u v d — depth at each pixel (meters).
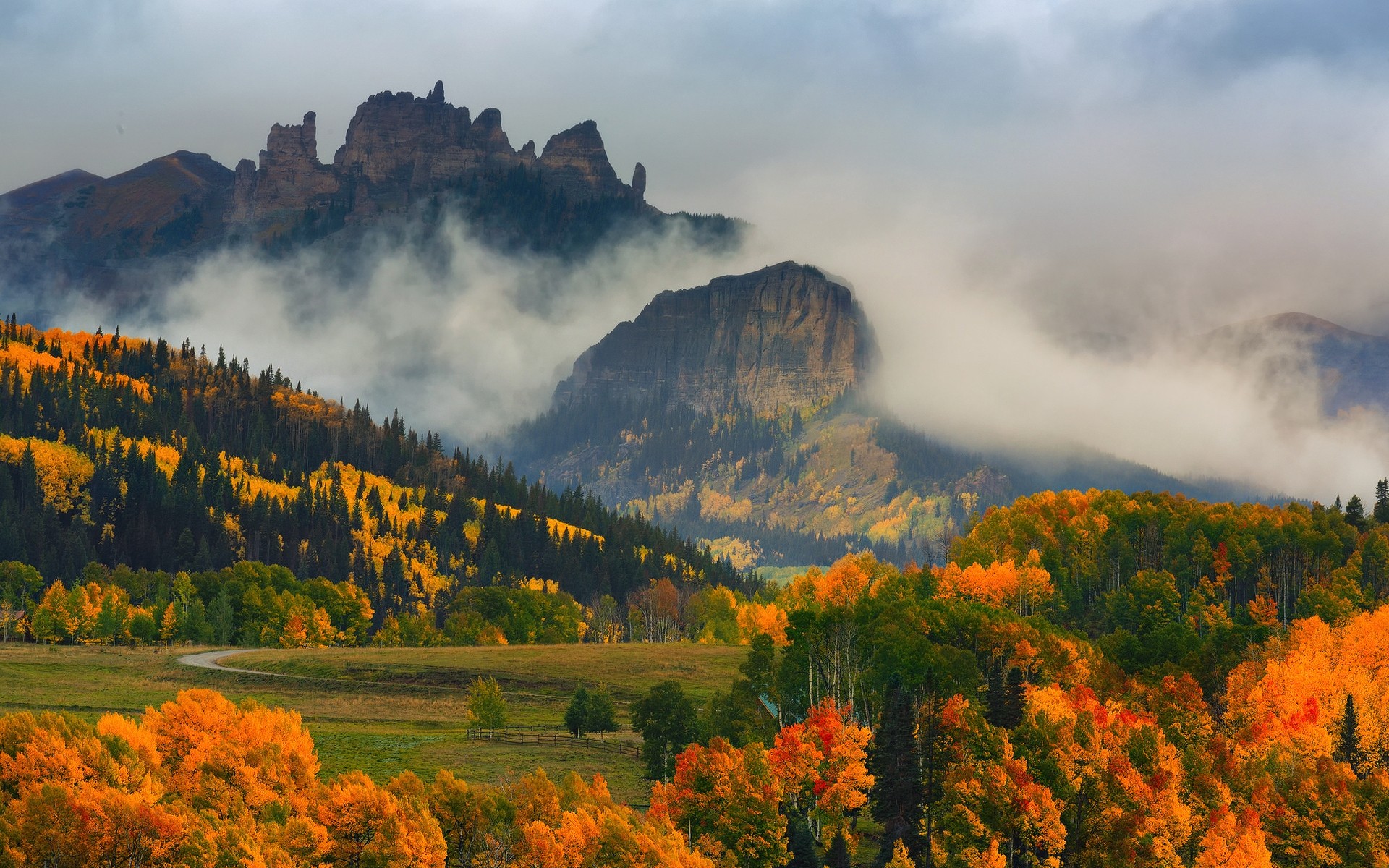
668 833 99.06
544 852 89.00
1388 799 119.25
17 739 91.56
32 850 81.81
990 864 105.31
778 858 103.19
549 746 142.25
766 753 113.31
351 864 88.56
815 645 145.00
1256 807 119.44
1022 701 128.62
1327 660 167.75
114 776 90.94
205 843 83.19
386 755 132.88
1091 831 113.19
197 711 102.00
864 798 111.12
